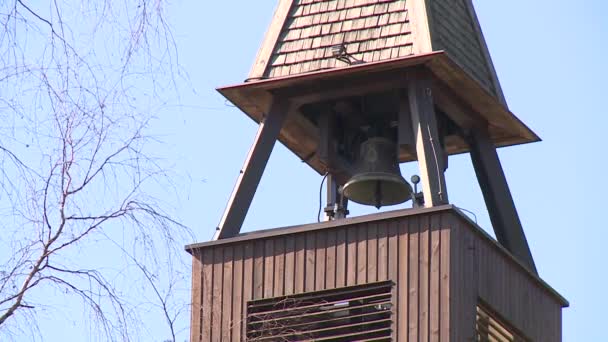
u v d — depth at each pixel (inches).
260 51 3134.8
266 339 2751.0
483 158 3159.5
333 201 3142.2
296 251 2915.8
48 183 1638.8
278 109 3083.2
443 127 3169.3
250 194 3019.2
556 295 3169.3
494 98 3112.7
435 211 2834.6
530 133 3228.3
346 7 3134.8
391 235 2859.3
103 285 1667.1
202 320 2888.8
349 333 2859.3
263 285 2906.0
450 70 3002.0
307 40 3117.6
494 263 2942.9
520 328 3002.0
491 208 3142.2
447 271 2787.9
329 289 2864.2
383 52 3029.0
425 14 3056.1
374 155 3058.6
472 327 2822.3
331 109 3112.7
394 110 3105.3
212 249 2962.6
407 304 2800.2
